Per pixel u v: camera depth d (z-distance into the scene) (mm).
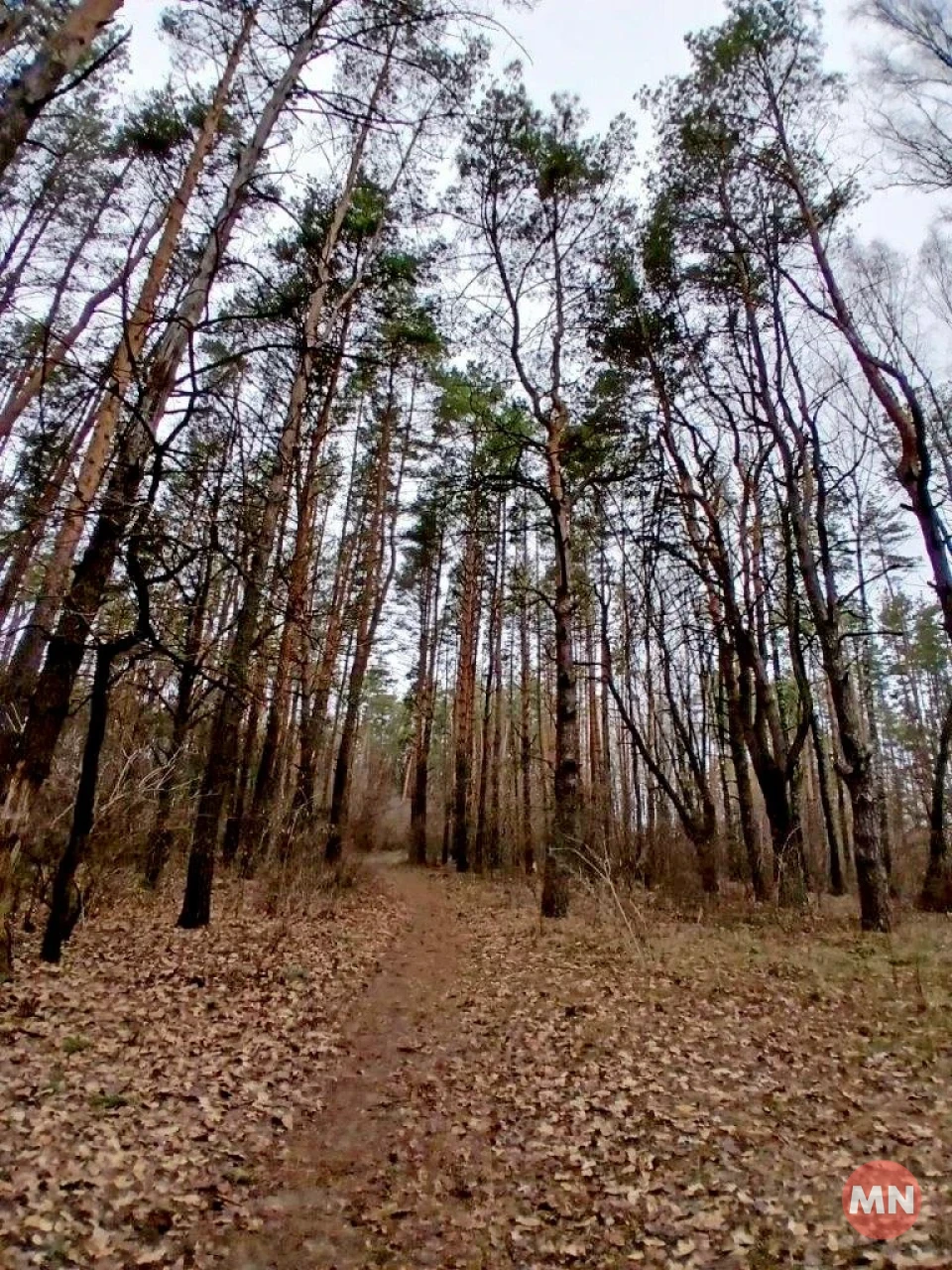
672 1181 4016
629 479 15719
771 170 11984
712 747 28469
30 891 8289
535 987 7988
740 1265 3271
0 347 10953
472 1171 4254
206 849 9859
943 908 15336
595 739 23766
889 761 33156
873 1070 5289
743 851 19797
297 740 19047
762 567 16344
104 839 9297
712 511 14648
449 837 30453
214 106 9242
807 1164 4070
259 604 10000
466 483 14555
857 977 7797
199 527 6539
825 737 30281
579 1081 5414
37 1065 4926
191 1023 6219
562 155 12758
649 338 14750
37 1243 3248
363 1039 6496
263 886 12547
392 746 43219
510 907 14664
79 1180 3756
